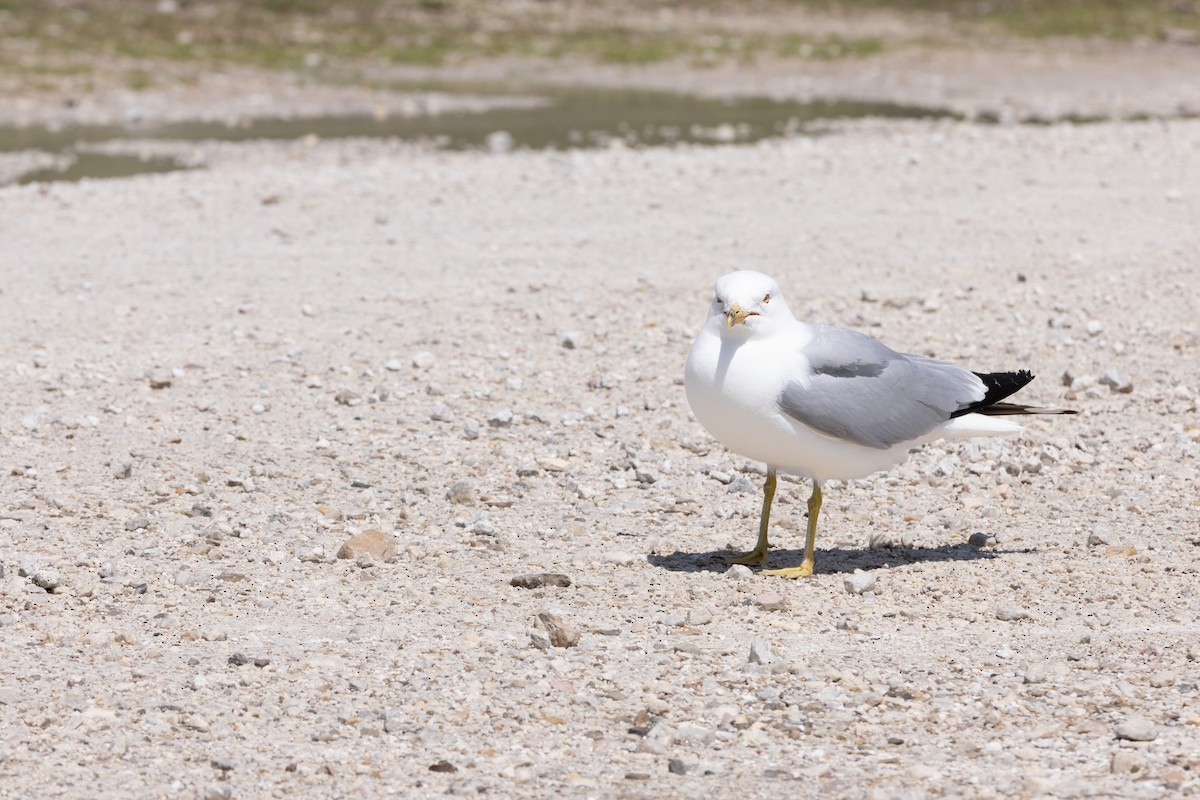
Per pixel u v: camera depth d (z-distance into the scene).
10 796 7.40
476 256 21.56
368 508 12.20
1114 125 36.00
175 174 28.86
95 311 18.56
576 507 12.35
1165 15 60.19
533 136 35.31
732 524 12.04
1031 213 24.53
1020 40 55.50
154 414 14.65
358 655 9.22
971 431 10.71
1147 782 7.47
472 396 15.28
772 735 8.12
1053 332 17.56
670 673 8.95
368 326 17.84
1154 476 13.09
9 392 15.26
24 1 48.94
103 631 9.55
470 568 10.88
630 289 19.61
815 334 10.55
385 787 7.56
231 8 51.91
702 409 10.46
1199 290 19.30
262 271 20.69
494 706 8.48
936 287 19.64
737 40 53.38
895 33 56.00
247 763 7.80
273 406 14.95
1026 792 7.40
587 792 7.47
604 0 58.94
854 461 10.49
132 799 7.40
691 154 31.28
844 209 25.05
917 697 8.59
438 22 53.06
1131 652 9.23
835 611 10.02
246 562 10.95
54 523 11.69
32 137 34.34
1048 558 11.09
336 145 33.53
